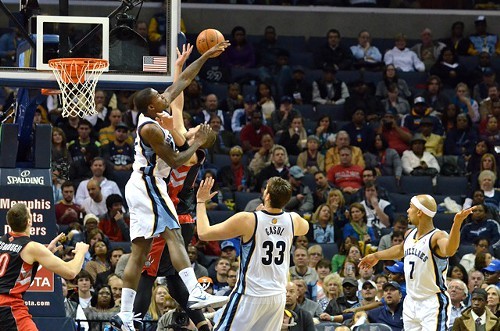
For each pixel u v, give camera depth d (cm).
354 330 1401
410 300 1192
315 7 2645
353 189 1994
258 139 2156
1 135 1274
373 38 2662
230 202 1967
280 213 1054
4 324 1082
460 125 2248
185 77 1073
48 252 1089
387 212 1939
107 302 1474
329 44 2494
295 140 2139
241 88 2350
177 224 1021
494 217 1934
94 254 1672
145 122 1002
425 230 1184
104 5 2411
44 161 1281
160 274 1055
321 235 1858
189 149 1010
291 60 2503
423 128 2234
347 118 2297
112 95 2159
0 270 1085
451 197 2050
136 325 1289
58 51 1262
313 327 1366
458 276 1681
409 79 2470
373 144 2186
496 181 2117
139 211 1013
